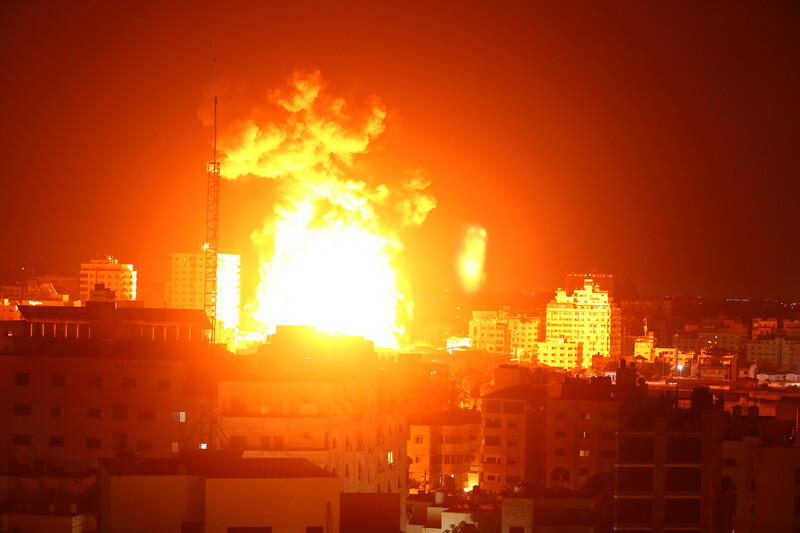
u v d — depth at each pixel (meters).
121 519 111.88
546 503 134.00
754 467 176.75
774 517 175.50
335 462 180.38
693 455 143.75
